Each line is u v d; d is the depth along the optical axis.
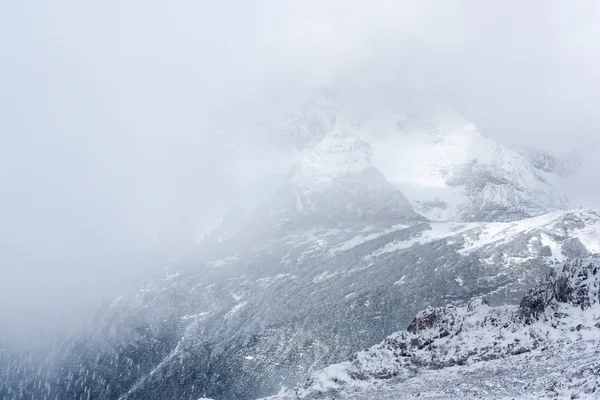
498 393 46.12
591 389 38.28
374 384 62.44
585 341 53.38
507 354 58.94
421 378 60.06
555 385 42.81
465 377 55.22
